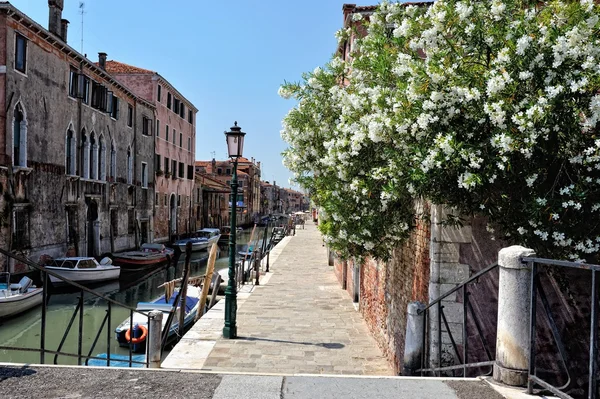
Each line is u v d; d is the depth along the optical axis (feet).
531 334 10.81
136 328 41.50
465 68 15.97
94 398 10.75
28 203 68.59
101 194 94.99
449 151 14.60
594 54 13.76
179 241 128.06
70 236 83.05
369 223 20.79
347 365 27.61
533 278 10.70
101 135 95.35
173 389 11.39
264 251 96.07
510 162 14.71
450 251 19.99
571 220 15.19
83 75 86.63
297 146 27.71
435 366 19.74
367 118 18.47
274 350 30.25
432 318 19.93
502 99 14.39
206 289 50.96
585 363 18.47
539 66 14.25
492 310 19.74
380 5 22.22
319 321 38.65
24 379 11.93
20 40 67.82
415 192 16.34
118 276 79.87
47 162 74.43
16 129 67.87
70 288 71.51
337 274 62.54
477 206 16.31
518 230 15.92
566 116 13.84
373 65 20.07
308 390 11.44
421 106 15.98
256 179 318.04
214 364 27.22
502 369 11.54
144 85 128.67
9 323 53.62
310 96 26.48
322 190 25.46
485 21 16.17
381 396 11.02
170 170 142.31
